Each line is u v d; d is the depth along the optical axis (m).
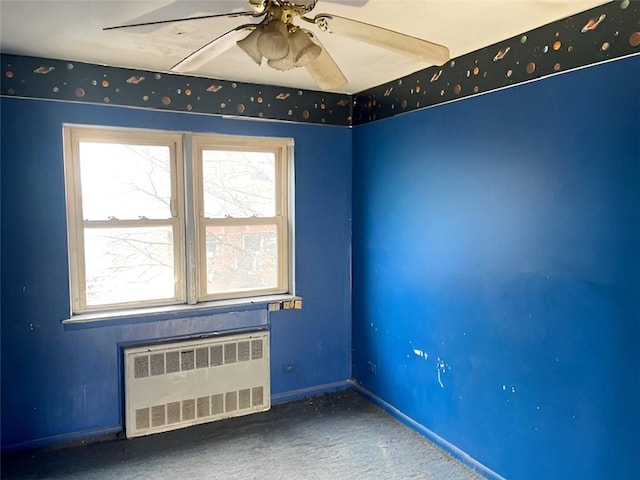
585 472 2.17
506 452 2.56
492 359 2.62
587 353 2.14
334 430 3.22
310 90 3.59
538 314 2.35
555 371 2.28
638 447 1.97
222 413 3.36
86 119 2.92
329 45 2.57
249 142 3.49
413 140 3.13
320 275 3.76
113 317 3.06
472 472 2.74
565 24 2.17
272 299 3.57
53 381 2.96
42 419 2.94
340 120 3.73
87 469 2.74
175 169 3.28
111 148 3.10
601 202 2.05
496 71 2.52
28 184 2.81
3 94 2.72
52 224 2.89
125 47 2.59
